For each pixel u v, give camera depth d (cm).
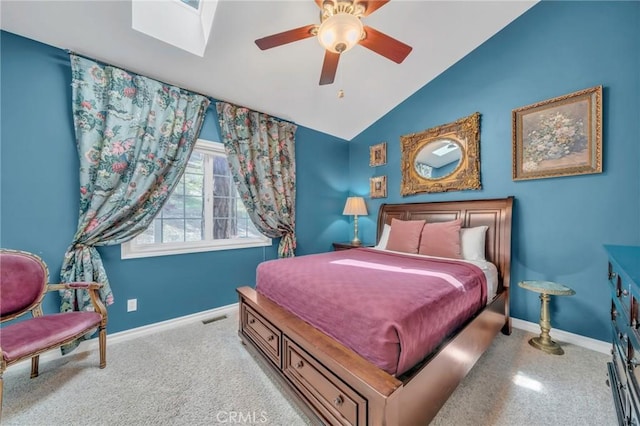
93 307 197
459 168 291
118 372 179
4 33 180
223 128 285
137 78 227
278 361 160
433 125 316
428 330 124
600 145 203
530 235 242
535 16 235
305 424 135
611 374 149
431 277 169
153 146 234
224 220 304
